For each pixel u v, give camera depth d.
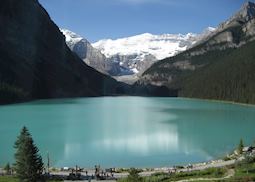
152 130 152.50
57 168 93.31
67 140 130.50
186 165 96.88
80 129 153.25
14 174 81.00
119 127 160.00
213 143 126.88
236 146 121.75
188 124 170.38
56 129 152.38
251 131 151.00
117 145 123.56
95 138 134.62
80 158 107.19
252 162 84.62
